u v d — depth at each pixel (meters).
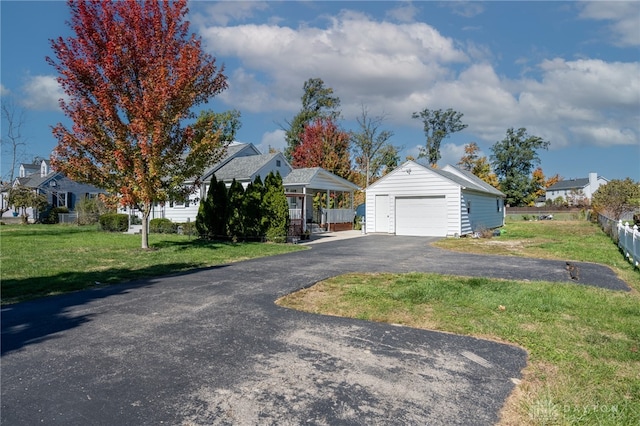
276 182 16.52
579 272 9.05
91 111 11.92
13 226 27.58
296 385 3.30
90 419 2.75
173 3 12.78
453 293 6.50
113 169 12.62
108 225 22.88
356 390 3.21
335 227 25.47
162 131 12.05
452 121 52.22
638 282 7.96
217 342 4.34
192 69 12.61
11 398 3.06
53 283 7.50
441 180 19.92
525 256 12.13
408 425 2.70
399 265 10.05
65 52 11.46
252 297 6.42
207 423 2.70
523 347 4.22
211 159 13.93
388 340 4.42
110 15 11.92
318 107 48.00
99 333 4.63
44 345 4.24
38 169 45.03
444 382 3.38
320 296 6.46
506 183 57.41
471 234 20.28
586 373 3.57
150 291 6.90
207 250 13.12
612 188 32.81
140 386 3.27
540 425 2.72
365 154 44.47
